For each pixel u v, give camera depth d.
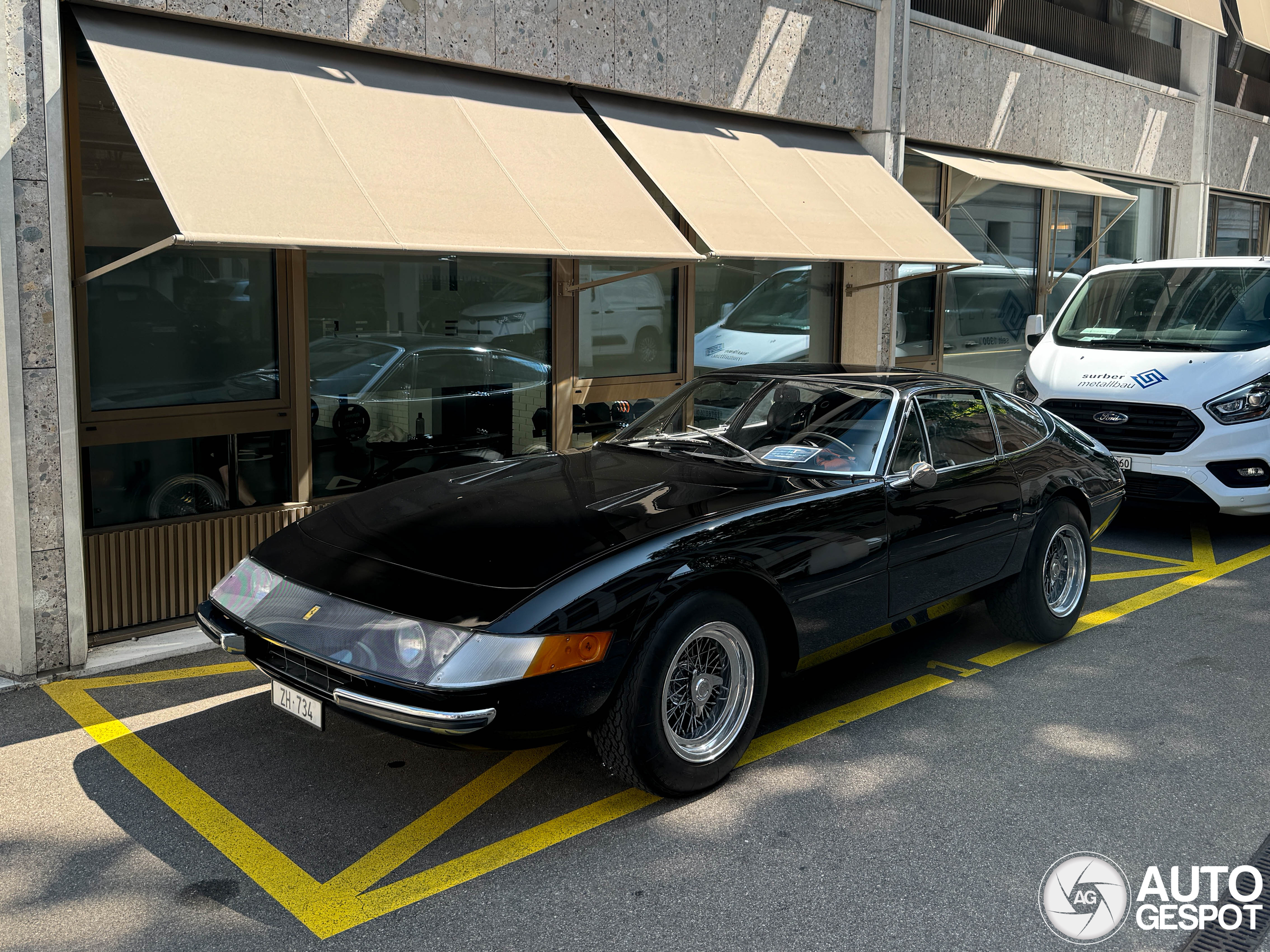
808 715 4.71
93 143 5.49
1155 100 14.84
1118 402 8.09
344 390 6.67
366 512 4.32
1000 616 5.52
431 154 6.00
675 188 7.18
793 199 8.01
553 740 3.48
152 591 5.71
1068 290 14.36
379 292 6.80
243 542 6.07
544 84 7.39
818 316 10.29
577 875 3.38
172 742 4.38
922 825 3.71
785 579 4.05
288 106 5.64
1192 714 4.71
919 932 3.08
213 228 4.67
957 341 12.36
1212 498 7.74
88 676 5.16
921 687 5.06
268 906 3.19
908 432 4.83
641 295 8.52
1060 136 12.82
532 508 4.11
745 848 3.55
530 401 7.81
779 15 8.76
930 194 11.41
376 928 3.08
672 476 4.52
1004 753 4.30
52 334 4.96
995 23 11.71
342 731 4.51
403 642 3.41
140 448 5.75
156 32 5.55
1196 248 16.38
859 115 9.65
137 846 3.54
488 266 7.39
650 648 3.62
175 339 5.85
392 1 6.35
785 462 4.68
